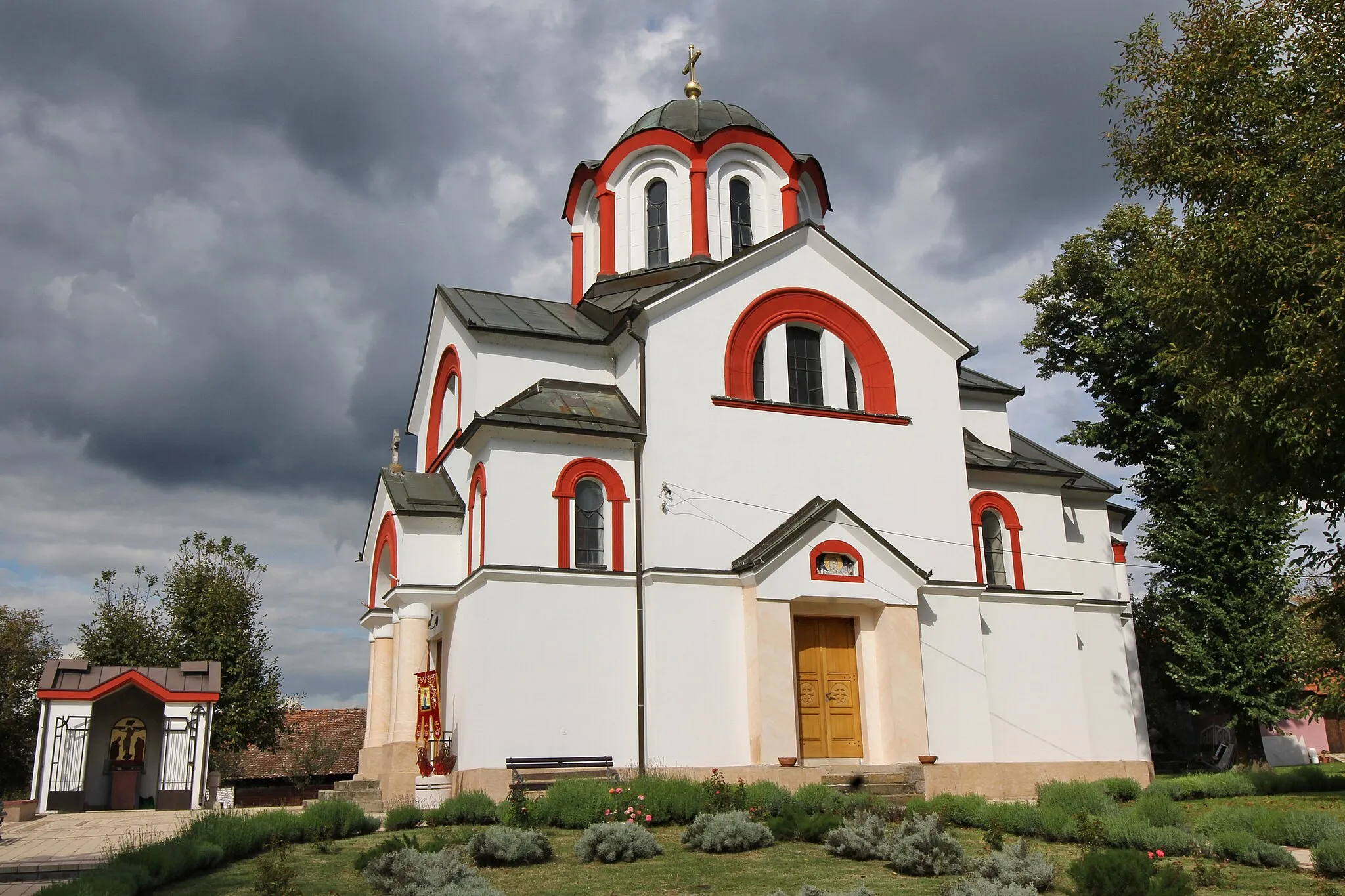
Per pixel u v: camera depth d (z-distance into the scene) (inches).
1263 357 657.0
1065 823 624.4
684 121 1198.3
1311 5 645.3
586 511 912.9
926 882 495.5
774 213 1184.8
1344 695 1001.5
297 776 1665.8
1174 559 1136.2
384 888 477.7
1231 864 552.7
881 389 1018.7
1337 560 714.2
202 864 550.0
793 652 877.8
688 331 949.8
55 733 1058.1
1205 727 1558.8
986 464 1074.7
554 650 852.0
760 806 680.4
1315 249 594.9
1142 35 732.0
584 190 1244.5
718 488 920.3
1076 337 1342.3
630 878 518.3
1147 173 737.0
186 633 1505.9
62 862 589.9
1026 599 1039.6
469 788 796.6
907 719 888.9
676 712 851.4
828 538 903.1
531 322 1035.3
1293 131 652.7
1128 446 1290.6
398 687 909.8
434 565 958.4
